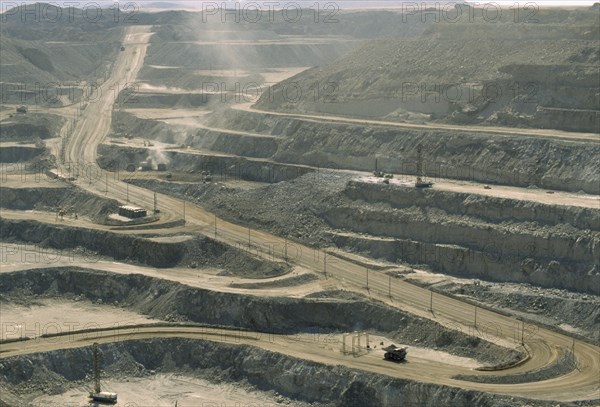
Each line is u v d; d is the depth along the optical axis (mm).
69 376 167250
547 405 142750
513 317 178125
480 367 159125
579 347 165875
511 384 151375
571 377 154125
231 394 164625
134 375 170500
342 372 158500
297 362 163500
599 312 173625
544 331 172375
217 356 171625
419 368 159375
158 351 174625
